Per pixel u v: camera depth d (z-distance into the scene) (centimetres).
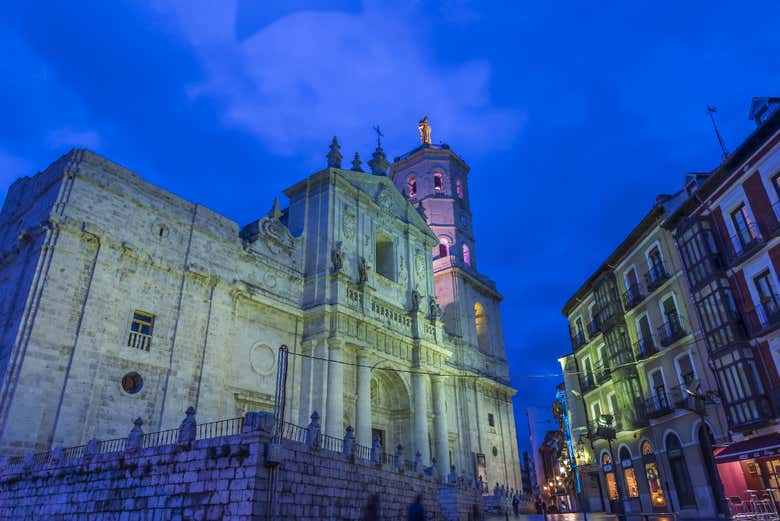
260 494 1463
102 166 2653
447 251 5816
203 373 2775
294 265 3672
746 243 2436
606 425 3534
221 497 1486
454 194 6212
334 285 3606
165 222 2858
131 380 2502
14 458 2003
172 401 2598
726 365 2436
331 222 3841
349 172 4328
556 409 6094
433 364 4403
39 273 2288
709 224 2641
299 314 3481
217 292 2995
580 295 4172
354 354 3678
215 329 2917
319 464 1814
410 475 2633
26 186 2873
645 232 3219
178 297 2802
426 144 6450
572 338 4434
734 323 2412
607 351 3684
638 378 3247
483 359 5466
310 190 4075
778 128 2236
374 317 3938
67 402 2216
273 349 3275
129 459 1694
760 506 2131
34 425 2108
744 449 2228
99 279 2464
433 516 2791
